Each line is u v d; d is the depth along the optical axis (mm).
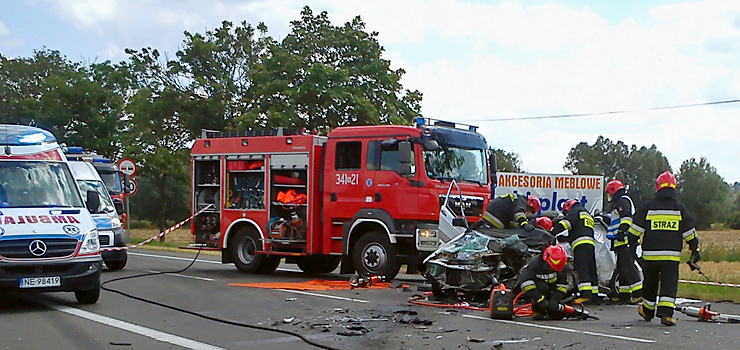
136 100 32656
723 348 8117
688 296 13148
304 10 31625
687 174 68188
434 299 11820
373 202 14758
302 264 17344
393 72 31422
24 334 8773
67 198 11273
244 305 11328
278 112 28781
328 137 15570
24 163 11359
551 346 8172
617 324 9797
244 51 33594
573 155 79125
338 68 29781
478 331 9109
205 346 8180
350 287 13875
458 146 15000
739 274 18391
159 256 22766
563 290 10109
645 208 10039
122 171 24547
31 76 48219
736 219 66562
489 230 12305
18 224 10250
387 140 14633
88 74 38844
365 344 8273
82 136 36688
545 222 12977
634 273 12125
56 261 10281
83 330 9086
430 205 14203
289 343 8383
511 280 11461
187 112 32656
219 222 17312
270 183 16297
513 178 19328
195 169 17703
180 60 33219
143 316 10234
